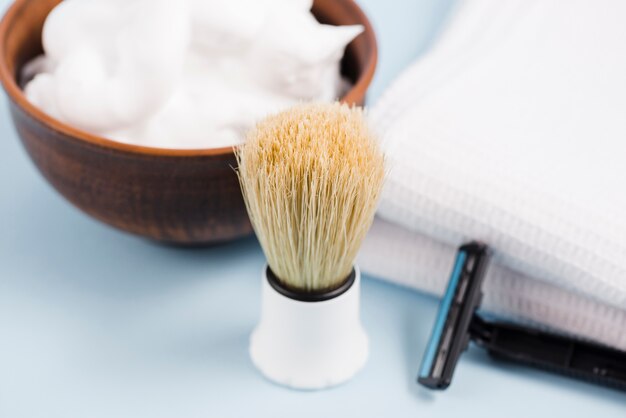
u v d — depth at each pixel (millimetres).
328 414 912
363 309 1018
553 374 946
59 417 898
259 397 924
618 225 902
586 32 1135
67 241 1071
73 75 942
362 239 844
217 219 935
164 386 930
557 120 1001
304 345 898
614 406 919
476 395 929
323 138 778
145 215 927
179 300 1014
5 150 1178
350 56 1053
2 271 1033
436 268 995
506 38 1130
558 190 922
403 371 954
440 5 1401
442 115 990
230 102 936
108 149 871
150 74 896
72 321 985
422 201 953
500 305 984
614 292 899
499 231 930
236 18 944
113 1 993
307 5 1025
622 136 983
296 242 813
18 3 1021
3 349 956
